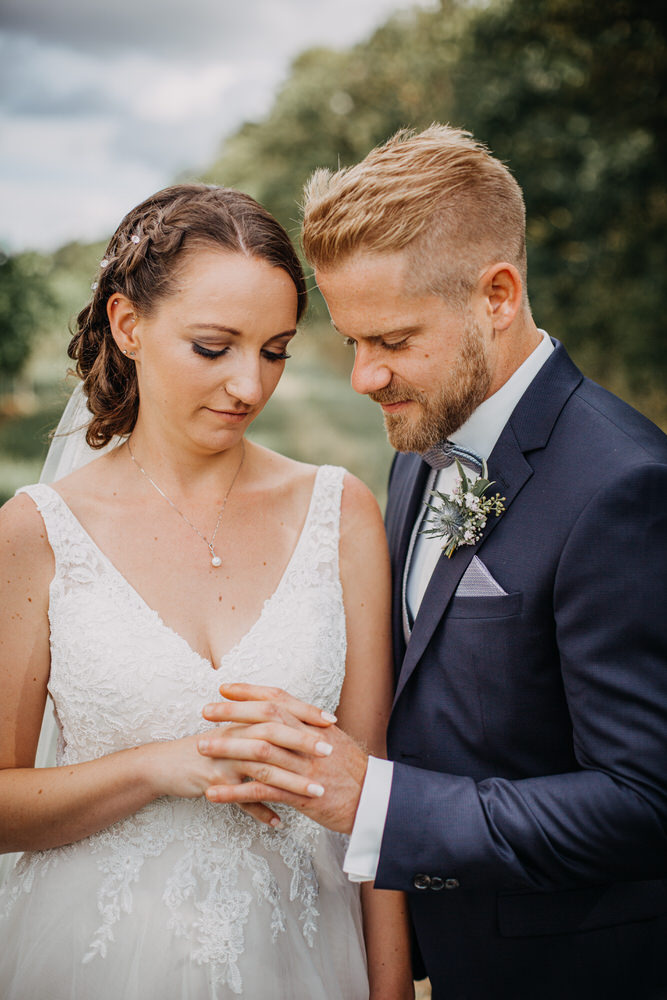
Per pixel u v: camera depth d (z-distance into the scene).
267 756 1.53
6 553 1.71
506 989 1.75
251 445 1.96
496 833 1.56
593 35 10.64
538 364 1.77
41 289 13.92
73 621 1.69
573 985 1.73
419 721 1.78
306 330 1.87
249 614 1.78
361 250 1.60
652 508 1.52
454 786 1.62
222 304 1.59
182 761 1.61
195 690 1.67
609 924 1.73
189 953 1.62
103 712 1.67
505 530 1.69
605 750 1.53
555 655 1.66
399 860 1.58
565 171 10.96
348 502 1.92
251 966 1.64
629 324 10.79
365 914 1.92
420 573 1.95
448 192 1.60
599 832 1.51
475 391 1.71
